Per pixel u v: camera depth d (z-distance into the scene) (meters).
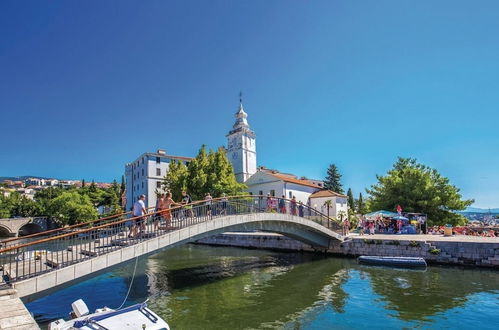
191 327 9.72
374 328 9.53
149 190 55.00
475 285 13.97
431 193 33.66
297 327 9.70
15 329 4.98
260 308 11.55
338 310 11.16
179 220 14.06
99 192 77.94
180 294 13.57
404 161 39.84
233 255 25.28
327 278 16.20
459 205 33.16
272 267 19.69
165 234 12.98
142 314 8.02
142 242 12.05
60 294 13.80
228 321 10.23
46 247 11.73
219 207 16.59
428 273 16.61
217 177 37.19
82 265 10.17
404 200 34.31
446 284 14.22
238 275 17.45
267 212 18.80
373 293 13.13
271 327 9.71
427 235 24.77
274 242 27.94
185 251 28.27
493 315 10.31
